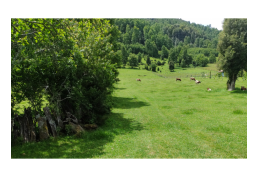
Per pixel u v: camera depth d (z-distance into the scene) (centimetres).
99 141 1296
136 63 17500
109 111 2142
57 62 1495
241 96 3412
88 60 1777
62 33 1452
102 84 1858
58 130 1342
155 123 1848
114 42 3791
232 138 1325
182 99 3419
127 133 1515
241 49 3631
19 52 1220
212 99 3259
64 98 1588
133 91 4941
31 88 1437
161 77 10388
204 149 1152
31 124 1261
